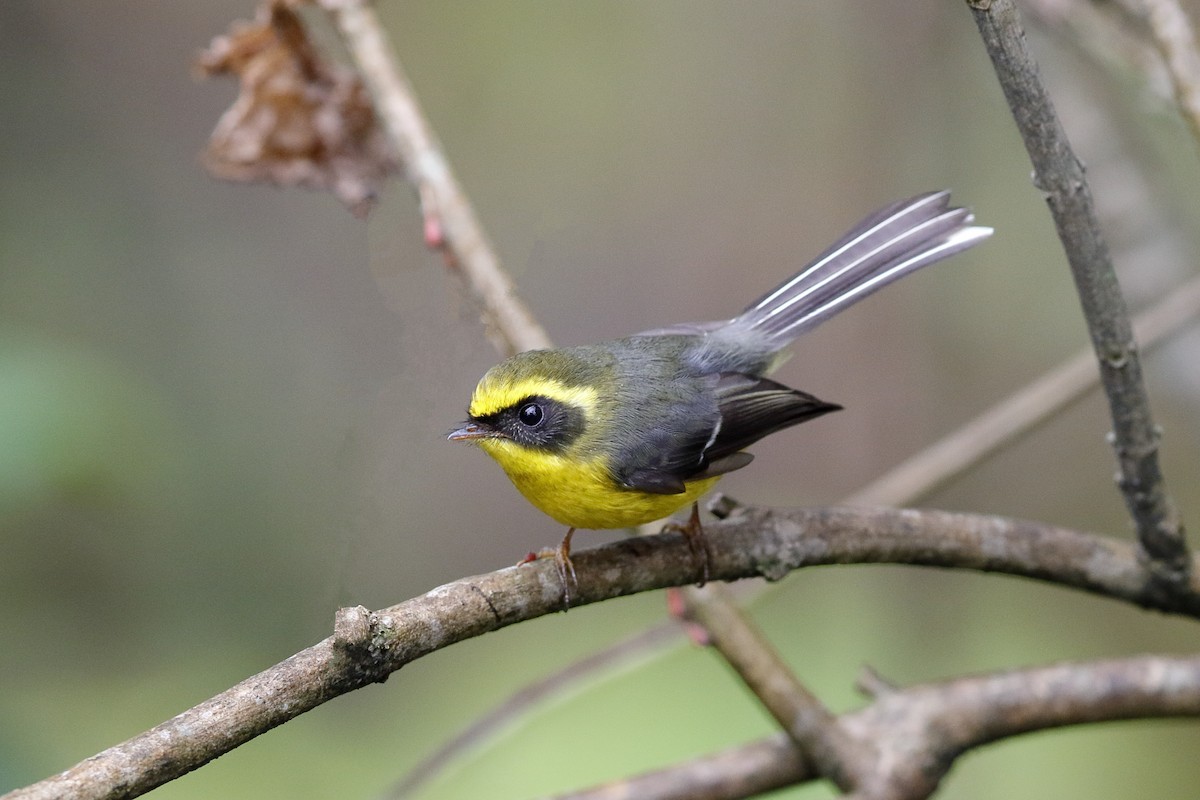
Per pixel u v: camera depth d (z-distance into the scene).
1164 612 6.95
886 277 7.95
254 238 14.23
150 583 11.77
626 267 15.36
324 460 12.68
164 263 14.00
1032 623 13.06
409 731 11.54
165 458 11.32
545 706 8.79
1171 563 6.73
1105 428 14.71
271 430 13.07
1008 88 5.56
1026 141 5.71
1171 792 11.73
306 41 9.73
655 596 13.23
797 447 15.13
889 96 13.27
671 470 7.24
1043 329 13.98
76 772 4.66
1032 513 14.63
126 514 11.43
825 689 11.77
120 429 10.41
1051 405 9.62
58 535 11.52
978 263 13.88
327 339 13.55
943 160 13.19
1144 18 8.79
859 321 14.48
